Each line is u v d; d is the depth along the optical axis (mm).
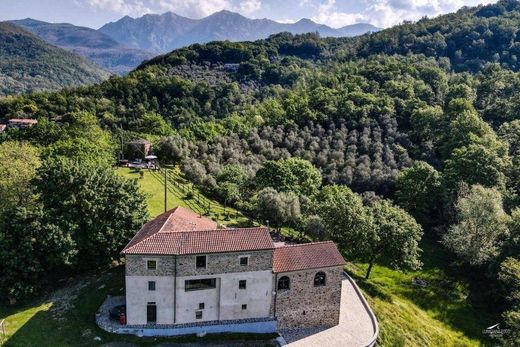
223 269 44688
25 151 67625
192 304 44688
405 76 153250
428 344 52250
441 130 118562
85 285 51781
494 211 72312
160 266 43281
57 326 44062
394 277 70625
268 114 145125
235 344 43688
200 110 194500
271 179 87250
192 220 52312
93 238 52094
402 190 93438
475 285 71312
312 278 48031
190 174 98438
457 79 155750
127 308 43688
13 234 48969
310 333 47594
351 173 101250
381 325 51438
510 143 104562
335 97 136250
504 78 142750
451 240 75625
